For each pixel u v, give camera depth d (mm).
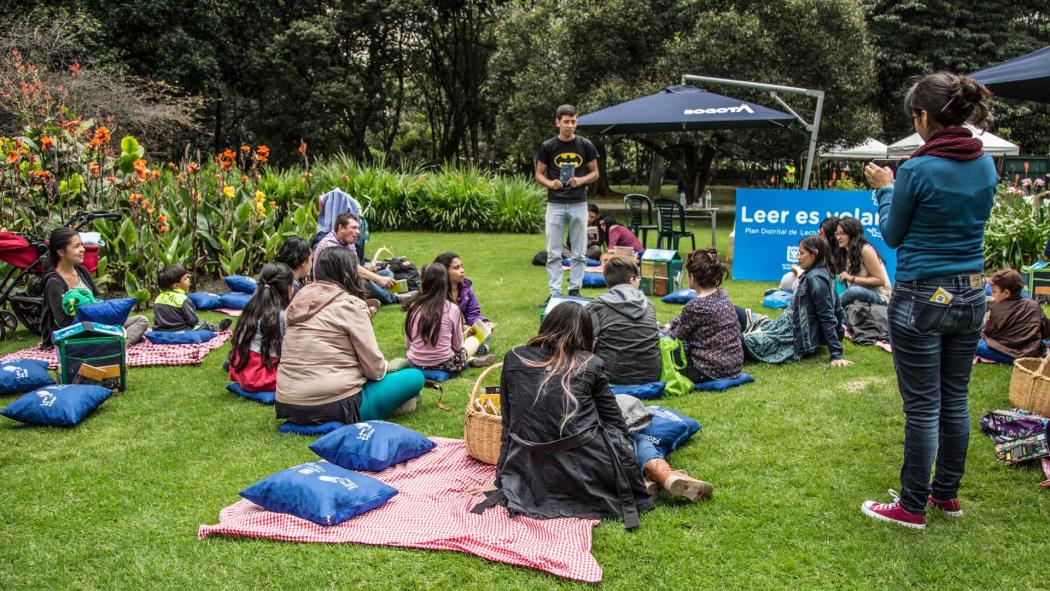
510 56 20297
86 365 5023
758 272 9367
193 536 3215
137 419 4664
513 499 3299
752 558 3033
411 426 4562
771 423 4457
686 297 7953
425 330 5324
